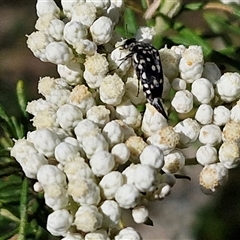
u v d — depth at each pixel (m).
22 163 0.11
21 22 0.26
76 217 0.11
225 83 0.12
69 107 0.12
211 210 0.21
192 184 0.22
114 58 0.12
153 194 0.11
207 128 0.12
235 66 0.13
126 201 0.11
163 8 0.14
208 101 0.12
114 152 0.11
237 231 0.21
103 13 0.12
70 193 0.11
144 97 0.12
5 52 0.25
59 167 0.11
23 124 0.13
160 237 0.22
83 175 0.11
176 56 0.12
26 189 0.11
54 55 0.12
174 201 0.23
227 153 0.12
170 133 0.12
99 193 0.11
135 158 0.11
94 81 0.12
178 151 0.12
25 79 0.25
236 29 0.14
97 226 0.11
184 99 0.12
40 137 0.11
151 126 0.12
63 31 0.12
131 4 0.14
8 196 0.12
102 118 0.12
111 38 0.12
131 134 0.12
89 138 0.11
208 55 0.13
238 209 0.21
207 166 0.12
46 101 0.12
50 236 0.13
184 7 0.14
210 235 0.21
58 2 0.18
